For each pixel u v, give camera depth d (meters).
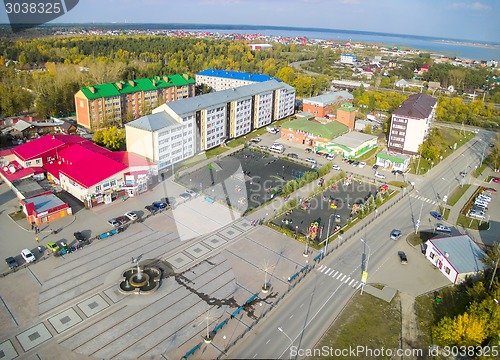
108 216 98.38
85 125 164.50
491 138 174.00
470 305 68.06
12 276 76.06
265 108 172.50
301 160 140.75
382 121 190.50
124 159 116.75
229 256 84.50
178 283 75.62
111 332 63.84
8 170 114.12
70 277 76.31
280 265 82.38
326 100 189.12
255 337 63.84
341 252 88.19
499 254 82.56
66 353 59.56
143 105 178.12
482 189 124.00
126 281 75.06
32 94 185.62
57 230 91.75
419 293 76.12
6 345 60.59
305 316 68.88
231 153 143.38
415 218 104.69
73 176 104.88
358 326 67.25
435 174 134.88
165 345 61.69
